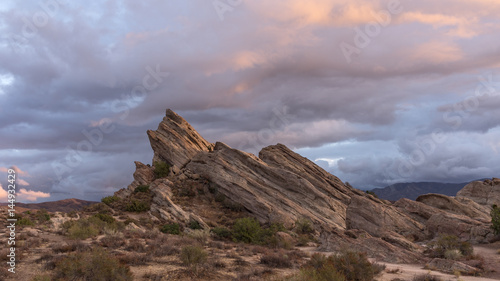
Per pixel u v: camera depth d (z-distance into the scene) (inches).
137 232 1475.1
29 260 820.6
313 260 776.9
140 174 2896.2
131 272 669.3
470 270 863.7
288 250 1299.2
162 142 3038.9
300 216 2174.0
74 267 633.0
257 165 2516.0
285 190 2374.5
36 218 1815.9
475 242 1334.9
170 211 2169.0
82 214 2111.2
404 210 1882.4
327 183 2576.3
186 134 3144.7
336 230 1380.4
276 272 774.5
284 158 2773.1
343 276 641.0
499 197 2032.5
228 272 770.2
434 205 1925.4
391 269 890.7
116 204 2427.4
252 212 2252.7
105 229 1398.9
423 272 860.6
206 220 2078.0
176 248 1007.0
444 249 1120.2
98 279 612.4
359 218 1775.3
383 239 1310.3
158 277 682.2
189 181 2623.0
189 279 690.8
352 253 759.1
